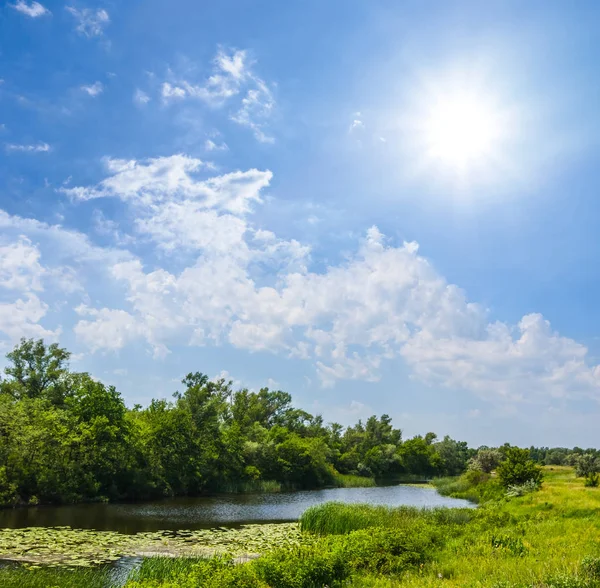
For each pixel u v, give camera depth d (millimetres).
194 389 73062
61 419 47969
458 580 12398
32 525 29281
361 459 124000
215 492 66875
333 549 15789
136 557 21141
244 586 12312
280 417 123188
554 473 80875
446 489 69188
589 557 12367
